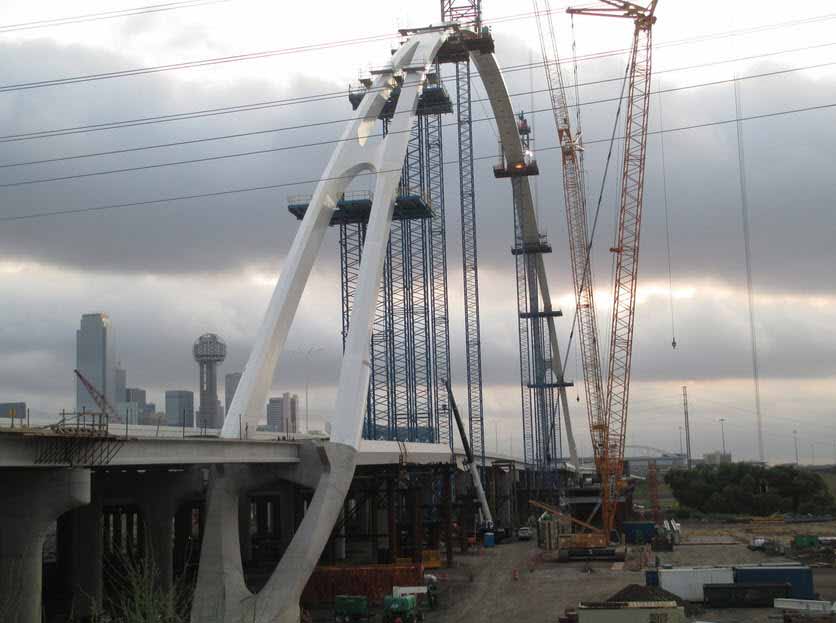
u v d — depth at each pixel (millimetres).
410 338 125875
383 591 77875
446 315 128000
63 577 81812
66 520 81688
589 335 128750
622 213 106688
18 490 46125
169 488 77625
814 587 80500
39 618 46062
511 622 67688
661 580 76312
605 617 59188
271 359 74375
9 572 45281
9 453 41812
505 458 175250
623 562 103875
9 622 43594
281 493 110438
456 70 137625
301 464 70375
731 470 191500
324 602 77562
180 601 68562
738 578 75312
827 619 59094
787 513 179125
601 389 125375
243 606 62188
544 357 190000
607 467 117750
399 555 104125
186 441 54406
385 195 85812
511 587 85750
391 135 89750
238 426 68438
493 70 119250
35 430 43062
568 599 77188
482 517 135875
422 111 120625
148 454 50594
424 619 69938
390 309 126438
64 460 44812
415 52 100688
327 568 79250
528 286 180375
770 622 64438
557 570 98312
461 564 105812
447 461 117188
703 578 75500
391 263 127062
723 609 72062
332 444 71000
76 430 44938
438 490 125250
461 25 113812
